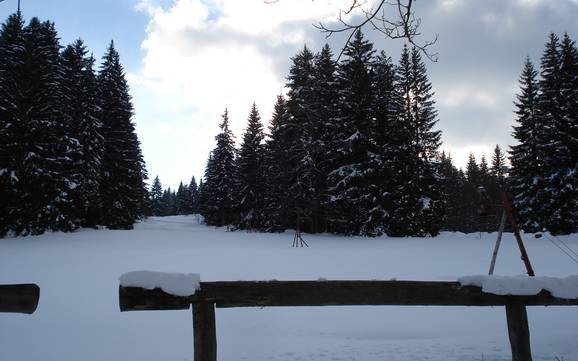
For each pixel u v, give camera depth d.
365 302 3.45
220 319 7.14
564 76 34.59
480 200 10.23
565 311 7.27
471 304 3.60
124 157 42.34
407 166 37.47
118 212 41.09
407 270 13.13
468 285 3.61
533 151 36.25
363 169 34.47
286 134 34.19
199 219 80.19
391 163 35.66
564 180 33.09
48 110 32.25
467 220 73.94
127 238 29.84
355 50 35.09
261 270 13.29
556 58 35.31
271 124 47.09
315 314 7.47
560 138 33.53
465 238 30.28
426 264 14.73
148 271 3.22
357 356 4.77
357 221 34.31
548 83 35.50
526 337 3.61
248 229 47.91
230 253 19.23
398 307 7.99
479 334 6.08
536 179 35.19
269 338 5.90
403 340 5.65
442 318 7.13
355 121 34.72
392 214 34.38
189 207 123.56
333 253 19.12
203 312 3.26
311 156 34.38
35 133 30.95
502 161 79.62
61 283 10.96
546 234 30.36
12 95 30.70
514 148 38.69
